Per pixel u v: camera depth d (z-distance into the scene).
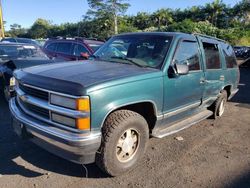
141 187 3.71
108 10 76.06
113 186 3.70
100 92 3.42
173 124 4.88
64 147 3.43
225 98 6.83
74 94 3.32
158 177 3.97
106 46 5.25
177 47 4.61
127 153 3.94
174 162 4.43
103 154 3.62
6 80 6.82
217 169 4.29
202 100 5.45
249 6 70.50
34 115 3.77
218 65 5.99
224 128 6.16
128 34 5.25
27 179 3.79
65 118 3.42
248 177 4.09
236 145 5.24
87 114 3.34
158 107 4.21
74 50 10.25
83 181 3.79
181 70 4.29
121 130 3.69
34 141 3.85
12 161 4.23
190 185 3.82
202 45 5.37
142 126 3.99
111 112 3.71
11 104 4.33
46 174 3.92
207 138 5.52
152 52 4.58
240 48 27.55
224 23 73.56
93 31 79.38
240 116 7.18
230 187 3.83
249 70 19.38
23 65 6.82
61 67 4.19
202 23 60.84
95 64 4.43
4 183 3.67
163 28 63.88
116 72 3.93
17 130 4.01
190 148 4.99
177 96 4.56
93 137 3.40
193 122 5.25
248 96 9.81
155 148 4.90
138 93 3.84
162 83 4.21
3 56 8.01
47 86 3.55
